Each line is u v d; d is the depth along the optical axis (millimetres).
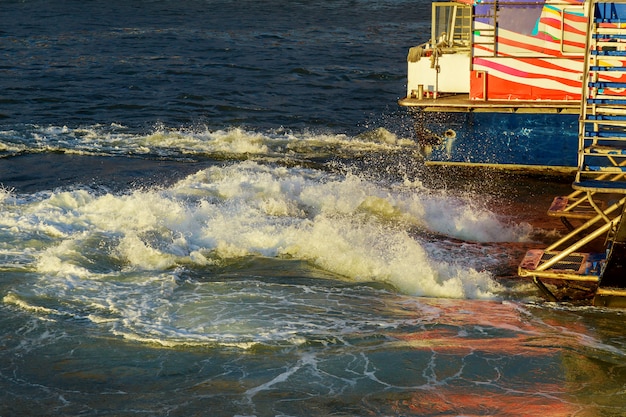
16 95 92125
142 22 174500
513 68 55938
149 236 44812
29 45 135875
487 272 42125
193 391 29578
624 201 34844
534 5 54469
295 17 186250
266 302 37375
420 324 35188
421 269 40812
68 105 87875
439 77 58500
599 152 36344
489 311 36938
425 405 28469
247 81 103688
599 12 38219
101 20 177250
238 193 53156
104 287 38531
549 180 58312
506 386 29766
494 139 58094
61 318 35281
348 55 126688
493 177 58969
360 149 70000
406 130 77500
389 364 31312
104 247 43125
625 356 32031
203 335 33656
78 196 49375
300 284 40000
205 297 37719
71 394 29500
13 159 65500
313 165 64688
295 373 30688
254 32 156875
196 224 47125
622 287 35625
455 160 59531
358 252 42781
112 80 103125
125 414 28172
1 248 42500
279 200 52062
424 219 50344
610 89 48156
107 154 67812
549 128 56812
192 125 79438
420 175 60438
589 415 27781
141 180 60031
